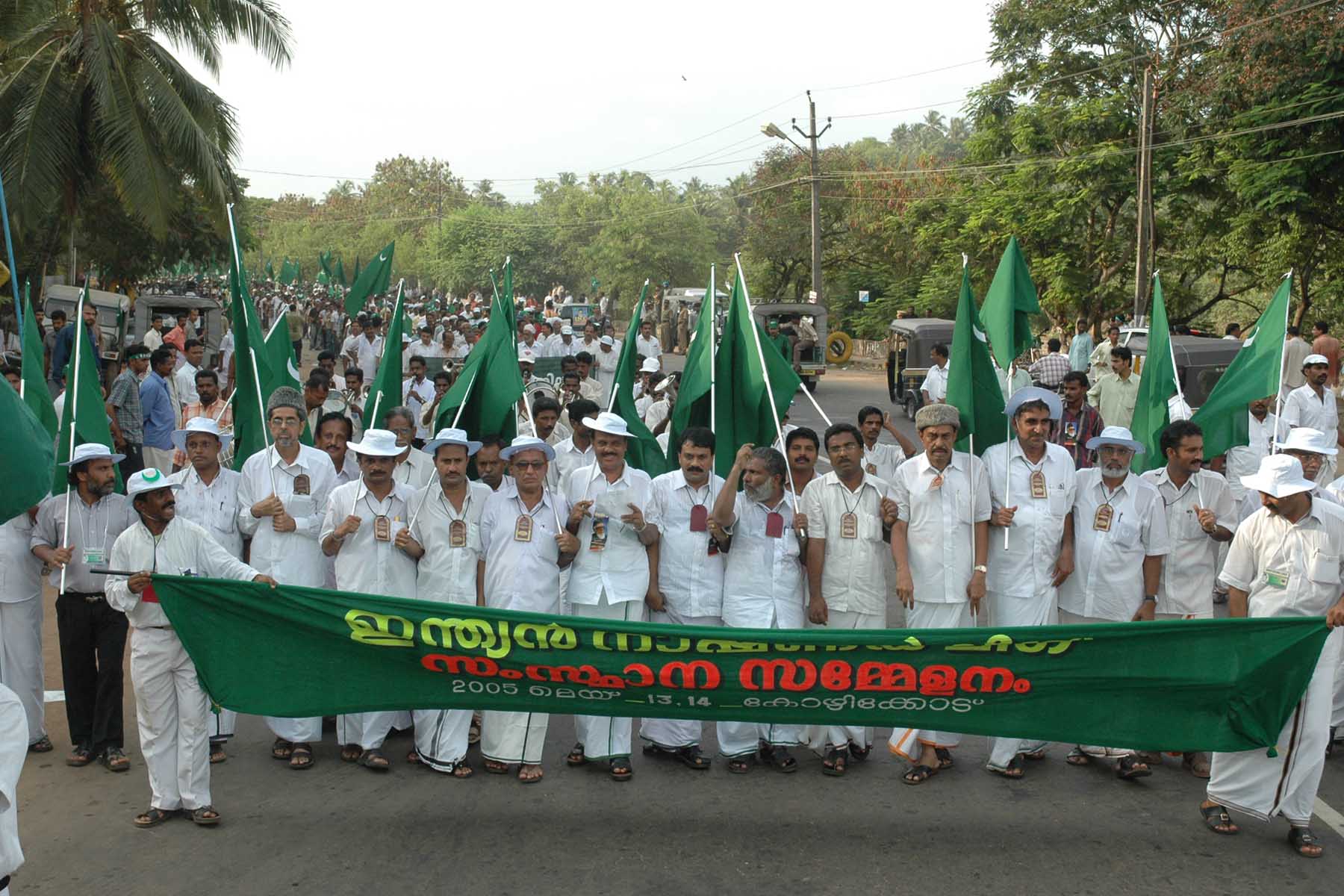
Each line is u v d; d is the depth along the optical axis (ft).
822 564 22.50
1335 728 23.30
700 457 22.26
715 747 24.02
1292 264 91.30
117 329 79.77
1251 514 24.82
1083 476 22.77
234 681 19.27
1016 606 22.27
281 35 74.84
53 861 18.19
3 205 11.18
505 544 22.25
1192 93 94.43
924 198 143.43
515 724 21.68
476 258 242.17
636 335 28.12
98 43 67.31
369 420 28.96
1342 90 81.35
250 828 19.48
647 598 22.79
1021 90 117.39
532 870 17.98
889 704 19.53
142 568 19.57
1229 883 17.66
